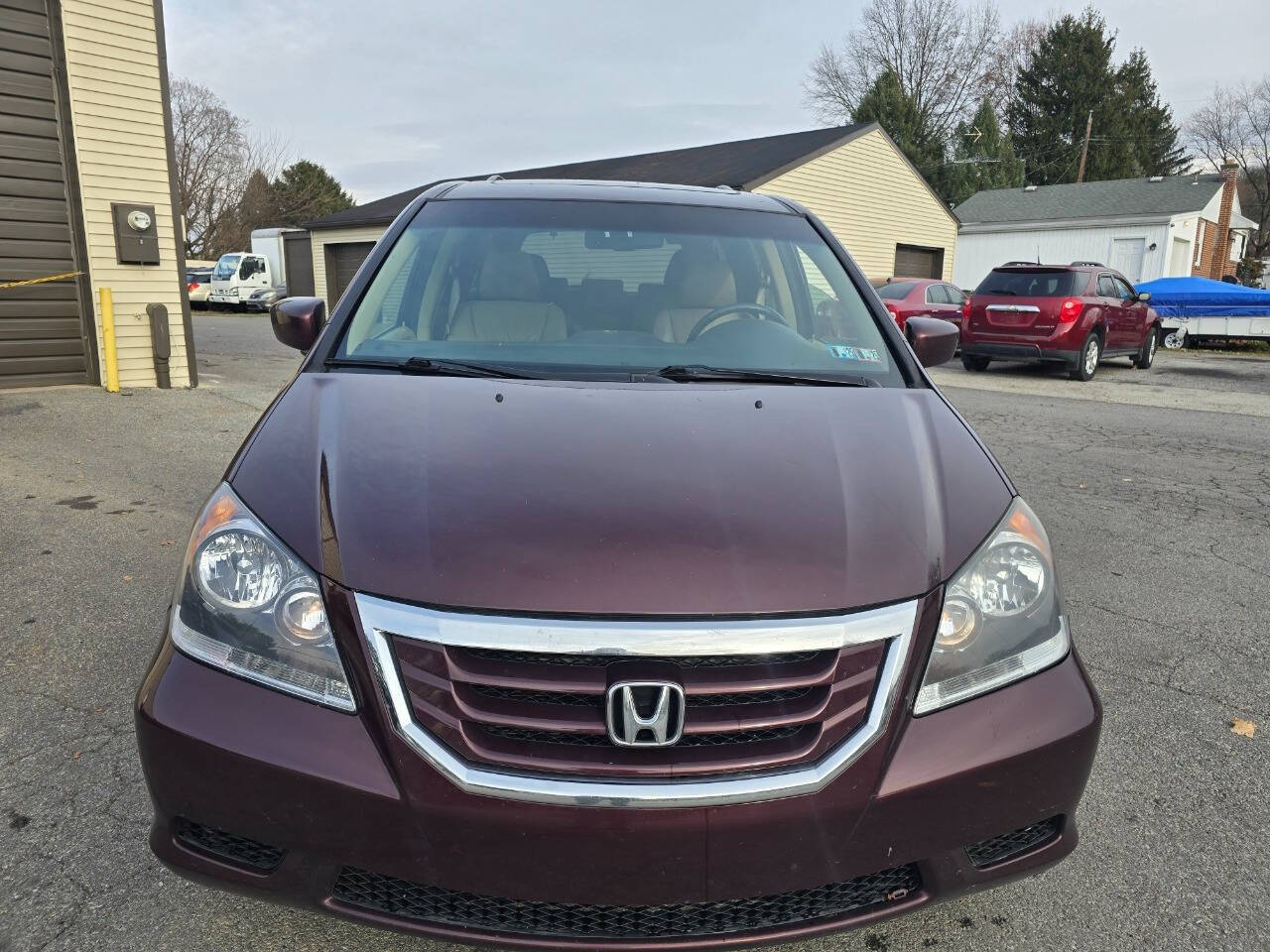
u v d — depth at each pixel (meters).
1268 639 3.87
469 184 3.38
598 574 1.64
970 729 1.71
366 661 1.63
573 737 1.59
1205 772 2.82
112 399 8.32
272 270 32.16
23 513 4.94
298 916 2.08
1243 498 6.32
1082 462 7.43
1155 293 21.20
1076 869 2.35
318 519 1.80
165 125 8.98
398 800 1.58
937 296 16.08
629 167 25.67
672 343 2.74
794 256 3.12
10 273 8.28
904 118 41.50
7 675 3.16
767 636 1.61
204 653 1.73
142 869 2.21
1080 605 4.22
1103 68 53.25
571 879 1.58
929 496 1.96
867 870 1.66
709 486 1.88
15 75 8.09
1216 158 45.06
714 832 1.57
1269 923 2.15
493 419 2.11
